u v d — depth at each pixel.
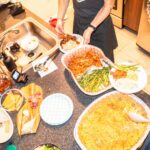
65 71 1.30
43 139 1.05
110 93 1.12
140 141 0.98
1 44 1.56
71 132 1.05
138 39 2.40
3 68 1.34
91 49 1.32
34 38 1.62
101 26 1.69
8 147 1.04
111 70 1.22
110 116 1.07
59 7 1.71
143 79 1.17
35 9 2.80
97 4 1.56
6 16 1.72
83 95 1.17
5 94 1.23
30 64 1.36
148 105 1.08
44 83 1.26
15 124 1.11
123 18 2.61
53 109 1.13
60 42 1.45
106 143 1.00
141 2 2.29
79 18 1.69
